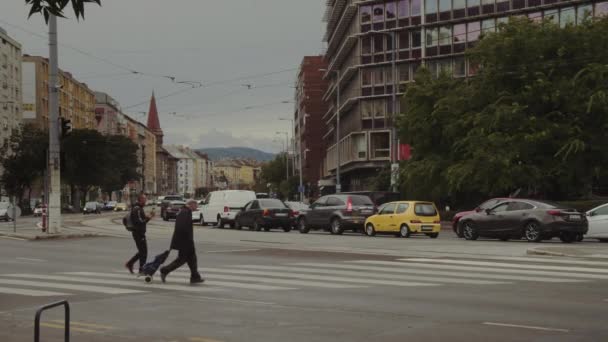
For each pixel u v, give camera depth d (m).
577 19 59.41
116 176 102.75
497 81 42.28
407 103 48.09
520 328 9.82
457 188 41.97
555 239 30.55
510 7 63.62
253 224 39.59
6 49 93.50
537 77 40.47
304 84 122.50
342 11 85.62
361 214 34.84
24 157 85.00
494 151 39.41
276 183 142.12
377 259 20.31
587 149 39.69
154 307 12.03
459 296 12.92
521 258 20.36
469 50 44.00
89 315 11.30
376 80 74.44
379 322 10.39
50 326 10.42
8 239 31.11
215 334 9.66
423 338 9.20
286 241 28.95
